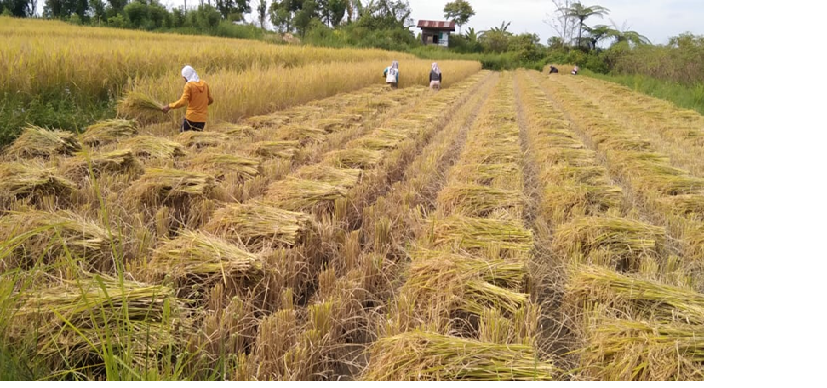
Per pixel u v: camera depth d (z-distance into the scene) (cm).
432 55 5047
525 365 265
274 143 775
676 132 1136
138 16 4441
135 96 898
